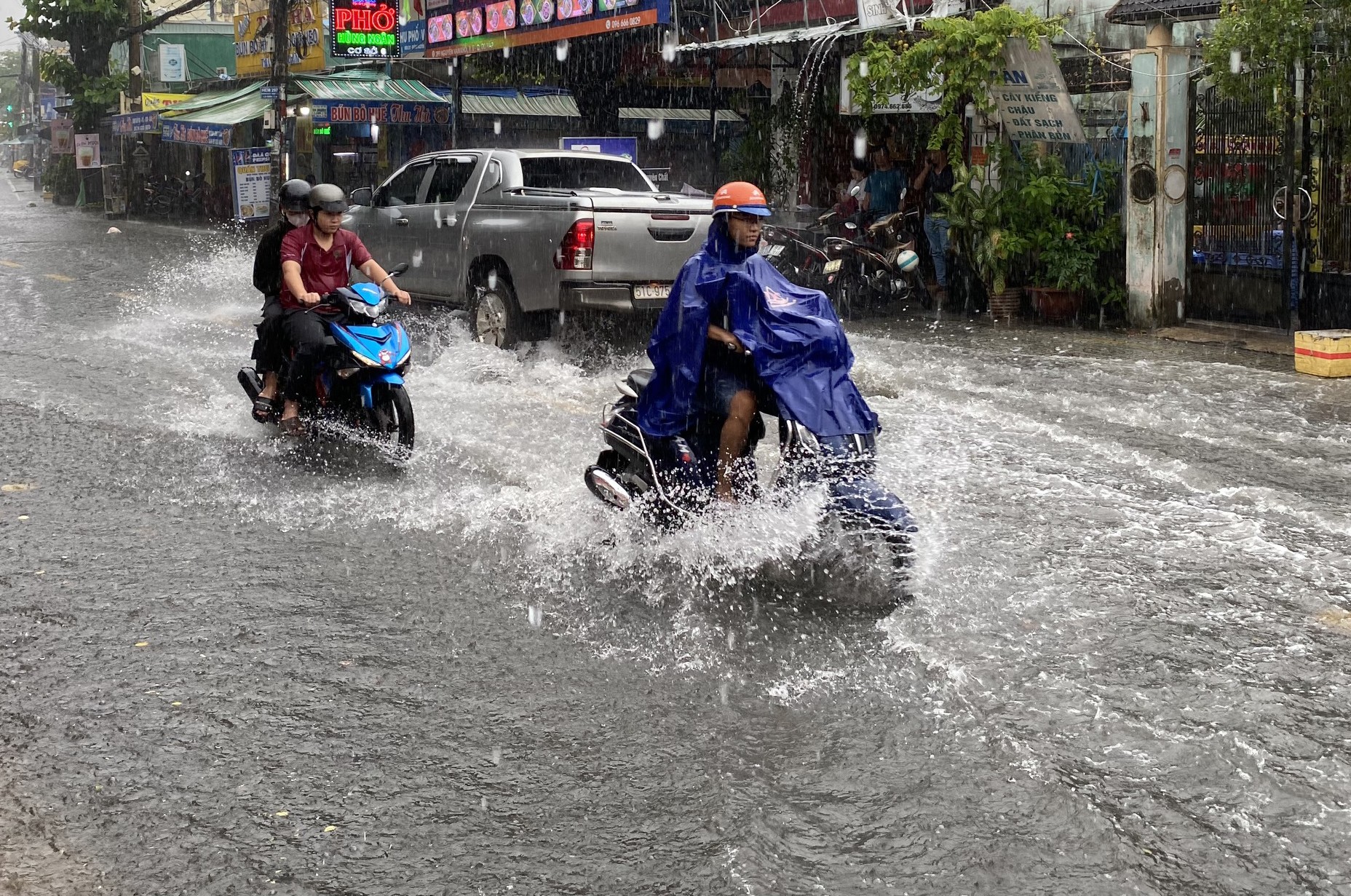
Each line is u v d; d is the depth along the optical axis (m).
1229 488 7.39
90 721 4.37
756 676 4.75
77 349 12.52
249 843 3.60
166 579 5.84
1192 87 13.73
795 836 3.63
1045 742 4.21
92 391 10.35
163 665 4.85
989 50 14.22
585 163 12.81
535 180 12.55
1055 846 3.58
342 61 31.97
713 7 18.97
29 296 17.16
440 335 12.99
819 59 16.94
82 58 49.41
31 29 48.84
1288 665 4.87
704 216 11.73
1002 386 10.55
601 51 22.67
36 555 6.16
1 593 5.63
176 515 6.87
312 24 32.84
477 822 3.72
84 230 34.28
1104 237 14.45
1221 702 4.52
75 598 5.58
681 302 5.69
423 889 3.38
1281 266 13.16
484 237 11.98
